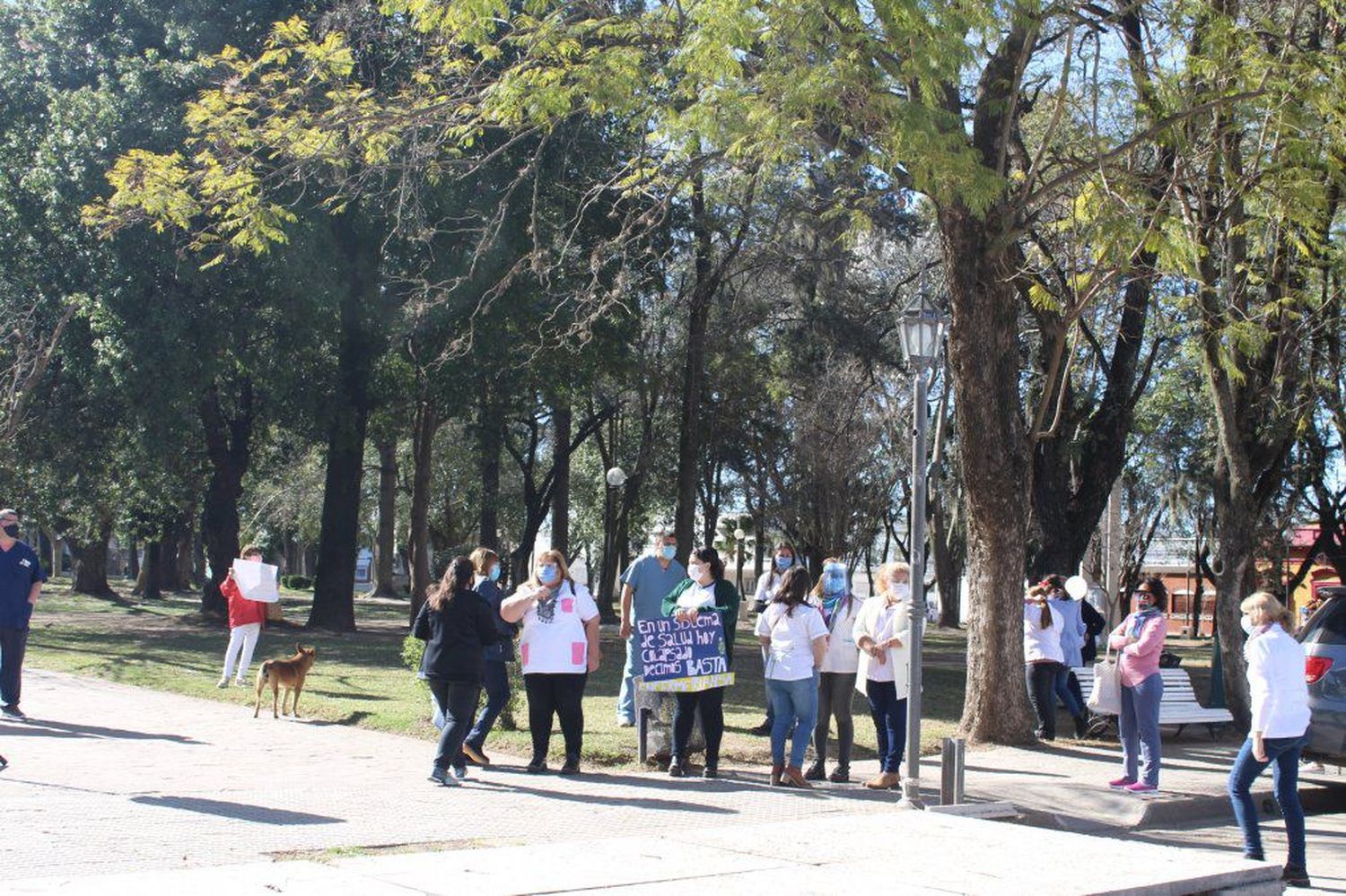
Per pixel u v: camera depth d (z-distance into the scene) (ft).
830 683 38.04
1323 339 63.62
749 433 124.47
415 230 65.67
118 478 115.14
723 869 22.00
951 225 45.42
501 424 100.22
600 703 53.36
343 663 69.05
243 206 50.52
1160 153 53.16
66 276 85.81
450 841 26.45
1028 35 45.27
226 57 53.57
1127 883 21.62
